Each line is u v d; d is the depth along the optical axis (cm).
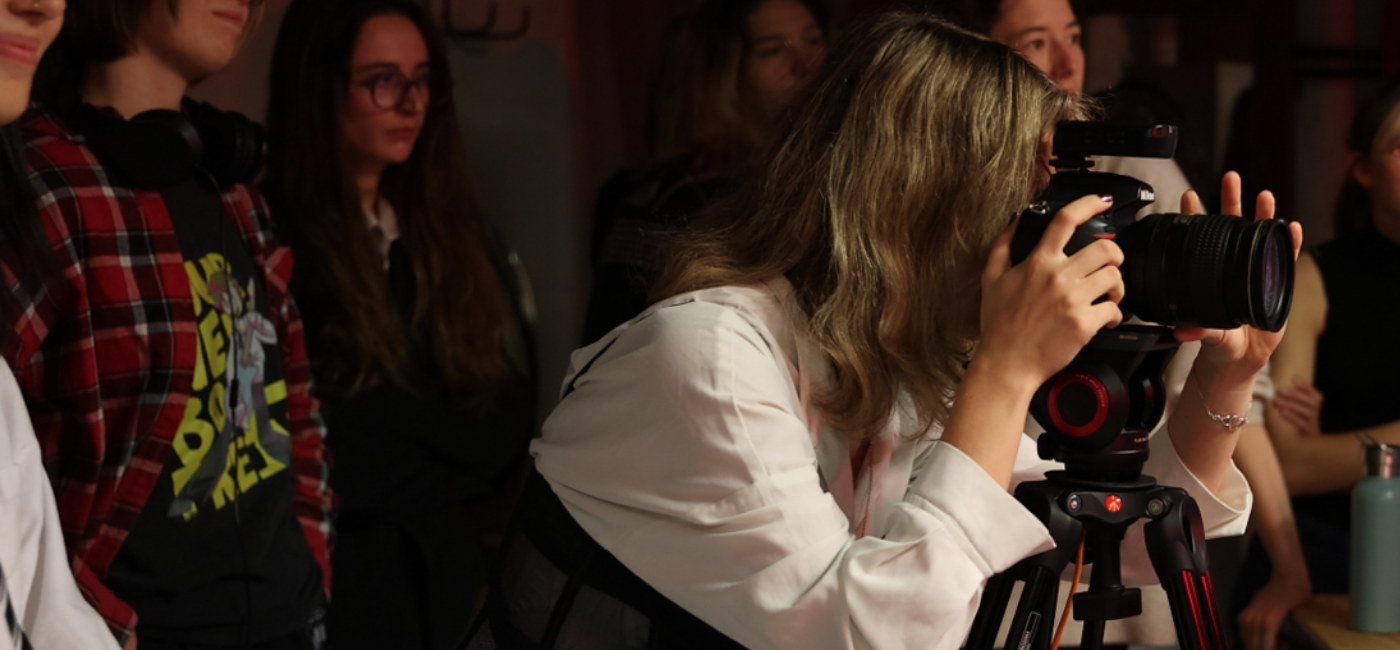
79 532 162
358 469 232
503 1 355
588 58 379
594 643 128
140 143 167
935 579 109
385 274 244
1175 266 112
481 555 246
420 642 233
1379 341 253
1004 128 122
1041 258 113
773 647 114
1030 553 112
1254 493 232
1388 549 183
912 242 125
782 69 261
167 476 172
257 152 192
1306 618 194
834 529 116
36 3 120
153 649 170
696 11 272
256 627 182
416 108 247
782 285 128
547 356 370
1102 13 380
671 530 119
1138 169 194
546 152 367
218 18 180
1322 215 395
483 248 266
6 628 110
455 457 245
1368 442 194
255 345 192
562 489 129
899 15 132
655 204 251
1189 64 387
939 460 115
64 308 160
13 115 122
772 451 116
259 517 186
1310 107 390
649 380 119
